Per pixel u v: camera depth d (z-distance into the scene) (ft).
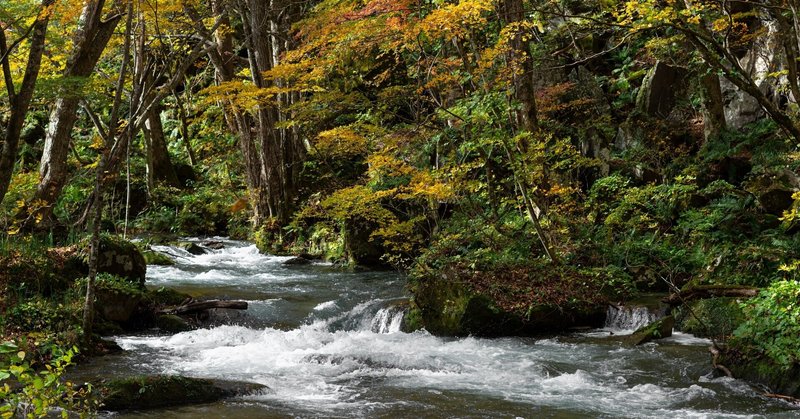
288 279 53.42
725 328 33.32
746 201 44.73
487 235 45.83
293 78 59.62
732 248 40.83
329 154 64.49
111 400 23.70
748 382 27.04
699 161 52.75
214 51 69.36
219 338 35.83
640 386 27.25
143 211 84.38
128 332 37.01
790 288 29.17
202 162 97.96
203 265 59.31
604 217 50.49
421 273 41.39
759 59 56.29
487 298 36.52
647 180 54.03
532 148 41.39
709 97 53.67
